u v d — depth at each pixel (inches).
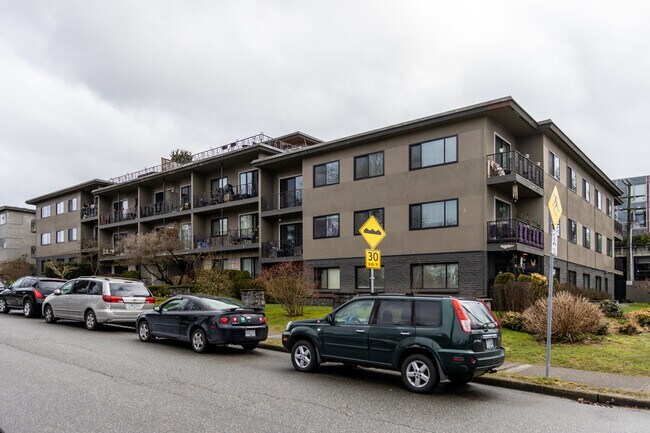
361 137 991.6
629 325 557.3
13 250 2337.6
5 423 243.0
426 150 920.3
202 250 1251.8
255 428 242.8
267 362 442.0
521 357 443.8
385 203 967.0
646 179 2471.7
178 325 512.1
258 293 846.5
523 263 885.2
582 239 1224.8
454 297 343.6
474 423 262.2
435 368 326.0
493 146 877.8
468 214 853.8
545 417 277.9
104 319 631.8
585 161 1205.1
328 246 1058.7
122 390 315.0
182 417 258.7
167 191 1557.6
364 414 274.4
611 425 264.8
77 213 1871.3
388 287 948.6
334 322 384.8
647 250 1934.1
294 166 1206.9
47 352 457.4
